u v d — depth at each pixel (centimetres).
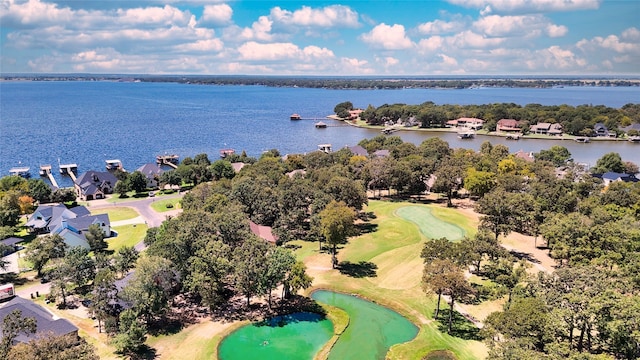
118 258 7950
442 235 10544
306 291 7919
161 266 6762
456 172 13150
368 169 14088
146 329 6425
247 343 6312
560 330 4866
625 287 5209
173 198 14725
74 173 18962
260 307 7338
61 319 6212
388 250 9688
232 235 8181
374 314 7162
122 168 19388
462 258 6850
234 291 7875
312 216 10231
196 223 7900
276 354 6056
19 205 12062
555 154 18562
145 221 12006
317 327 6775
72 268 7262
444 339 6269
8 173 18350
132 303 6469
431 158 16200
